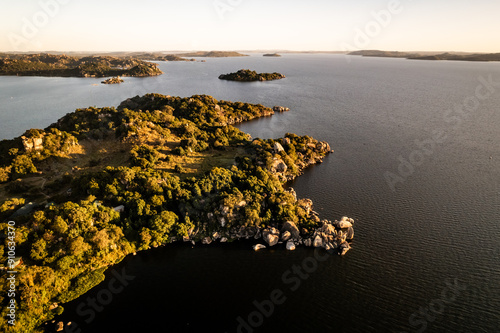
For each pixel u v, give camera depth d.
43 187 113.56
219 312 71.75
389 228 101.94
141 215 99.62
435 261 86.56
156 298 75.81
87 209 91.81
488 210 110.50
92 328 67.31
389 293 76.31
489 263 85.12
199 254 92.38
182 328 67.75
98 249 86.44
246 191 108.88
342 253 90.44
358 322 68.69
